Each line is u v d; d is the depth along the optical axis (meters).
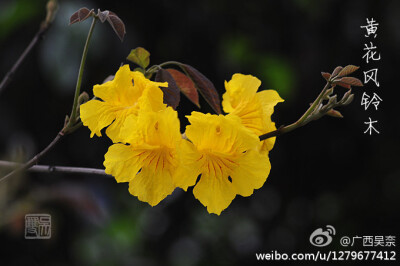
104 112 1.03
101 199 1.52
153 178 1.02
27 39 1.39
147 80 1.03
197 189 1.03
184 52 1.55
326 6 1.59
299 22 1.61
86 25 1.31
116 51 1.38
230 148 1.02
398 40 1.62
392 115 1.71
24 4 1.34
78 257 1.54
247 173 1.03
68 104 1.50
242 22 1.59
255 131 1.05
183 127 1.51
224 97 1.08
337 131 1.74
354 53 1.63
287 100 1.62
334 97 1.01
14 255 1.53
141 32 1.48
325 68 1.63
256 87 1.06
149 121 1.01
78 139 1.55
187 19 1.54
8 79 1.14
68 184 1.37
